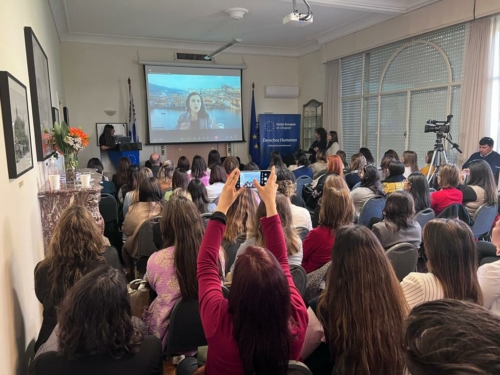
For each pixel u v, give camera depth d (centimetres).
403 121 643
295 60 930
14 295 170
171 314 166
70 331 104
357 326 116
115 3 553
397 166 402
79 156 766
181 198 179
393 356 114
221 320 101
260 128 887
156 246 277
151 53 796
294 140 921
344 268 121
